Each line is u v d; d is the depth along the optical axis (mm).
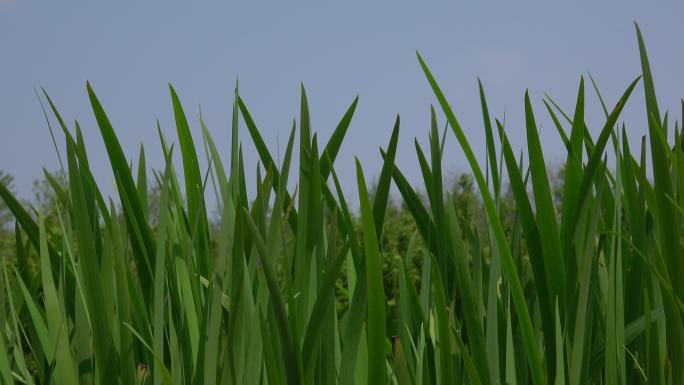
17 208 3375
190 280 3209
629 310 3270
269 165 3342
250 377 2918
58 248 3615
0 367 3090
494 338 3150
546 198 3082
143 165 3334
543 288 3104
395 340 2969
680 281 3080
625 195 3307
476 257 3314
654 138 3098
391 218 18734
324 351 2982
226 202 3078
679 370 3062
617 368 3168
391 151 3045
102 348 2998
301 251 3004
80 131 3223
